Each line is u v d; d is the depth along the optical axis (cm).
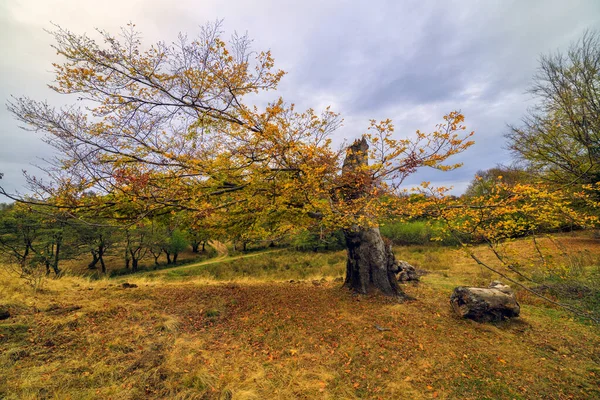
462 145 464
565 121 1088
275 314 630
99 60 462
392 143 477
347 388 377
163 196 505
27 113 387
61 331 476
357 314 630
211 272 2130
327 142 556
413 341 508
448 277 1038
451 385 386
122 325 525
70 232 1916
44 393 326
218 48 472
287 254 2470
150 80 492
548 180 1059
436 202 491
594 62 1016
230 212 605
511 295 619
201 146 564
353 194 635
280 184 520
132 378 367
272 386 374
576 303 622
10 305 542
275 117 492
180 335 512
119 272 2600
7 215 1641
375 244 771
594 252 1027
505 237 492
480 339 518
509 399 358
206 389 359
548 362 442
